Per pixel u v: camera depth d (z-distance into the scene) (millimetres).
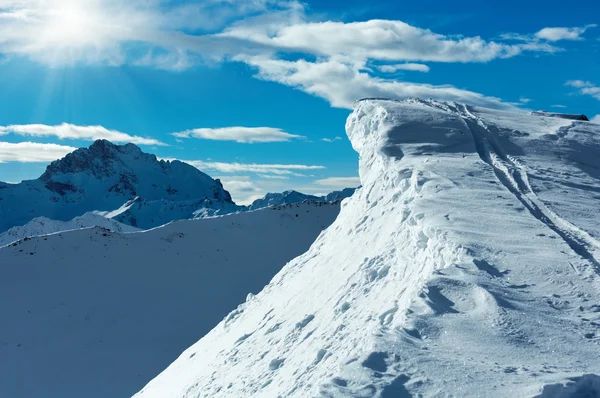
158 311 56250
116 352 49562
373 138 26891
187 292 59656
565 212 15344
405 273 13461
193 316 56094
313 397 7258
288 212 78438
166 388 24672
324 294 18281
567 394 6574
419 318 8836
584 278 10117
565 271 10414
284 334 17516
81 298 56156
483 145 23406
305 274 23266
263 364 16219
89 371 46562
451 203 15539
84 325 52719
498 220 13805
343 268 19031
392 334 8469
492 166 20812
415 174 19266
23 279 57688
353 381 7395
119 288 58531
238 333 22938
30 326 51500
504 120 28109
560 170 20641
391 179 21047
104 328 52719
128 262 62844
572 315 8922
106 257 62844
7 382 44188
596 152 23344
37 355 47906
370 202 22547
